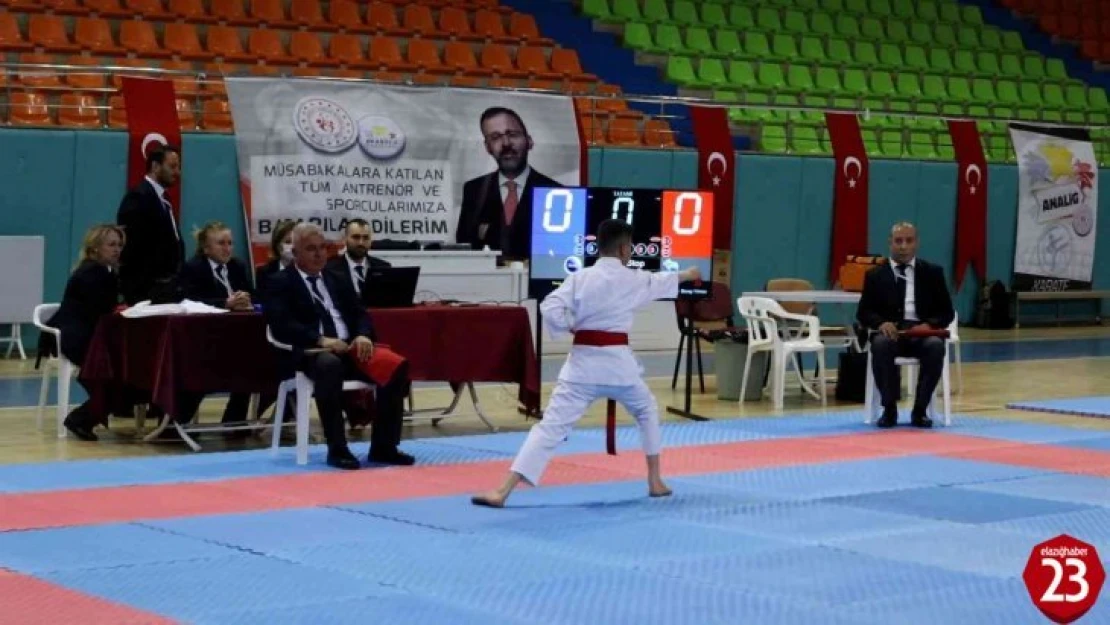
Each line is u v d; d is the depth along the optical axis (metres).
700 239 12.88
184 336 10.87
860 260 16.59
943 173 22.27
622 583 7.04
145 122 15.80
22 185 15.66
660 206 12.67
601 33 23.89
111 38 19.30
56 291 15.92
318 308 10.46
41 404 11.89
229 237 11.93
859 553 7.81
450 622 6.27
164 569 7.16
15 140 15.61
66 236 15.90
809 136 23.36
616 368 9.01
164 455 10.78
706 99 21.64
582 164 18.36
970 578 7.27
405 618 6.32
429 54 21.53
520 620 6.33
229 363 11.07
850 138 21.08
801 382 15.35
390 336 11.52
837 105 24.44
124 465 10.23
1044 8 30.06
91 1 19.64
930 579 7.24
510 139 17.84
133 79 15.87
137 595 6.65
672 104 22.52
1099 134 26.94
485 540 7.98
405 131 17.17
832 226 21.03
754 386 14.96
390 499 9.13
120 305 12.01
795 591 6.95
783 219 20.58
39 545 7.66
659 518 8.69
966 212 22.50
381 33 21.38
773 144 22.80
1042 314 24.05
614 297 8.94
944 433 12.74
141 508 8.70
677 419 13.48
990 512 9.08
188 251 16.17
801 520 8.71
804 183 20.73
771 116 23.33
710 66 23.91
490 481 9.84
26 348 16.42
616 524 8.48
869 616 6.50
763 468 10.64
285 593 6.72
